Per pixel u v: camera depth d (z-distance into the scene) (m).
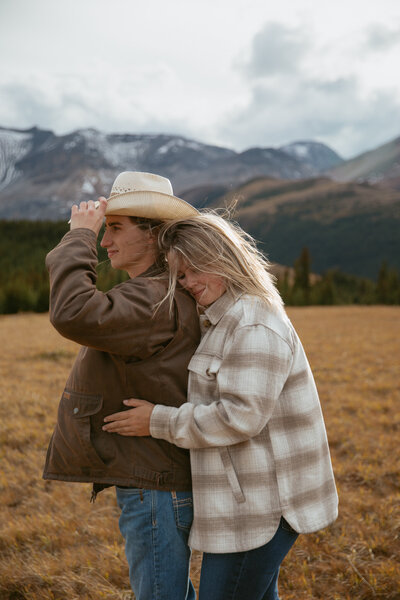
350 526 3.28
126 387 1.58
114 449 1.59
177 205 1.70
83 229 1.58
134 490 1.61
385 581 2.67
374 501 3.68
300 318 32.06
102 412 1.60
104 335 1.46
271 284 1.72
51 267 1.52
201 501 1.56
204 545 1.53
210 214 1.78
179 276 1.69
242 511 1.53
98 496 3.97
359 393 8.02
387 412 6.71
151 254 1.78
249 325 1.53
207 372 1.58
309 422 1.63
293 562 2.92
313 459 1.62
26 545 3.22
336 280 100.31
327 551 2.99
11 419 6.34
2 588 2.77
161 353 1.58
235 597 1.56
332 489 1.69
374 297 74.62
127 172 1.88
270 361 1.50
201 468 1.56
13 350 14.01
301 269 71.94
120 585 2.75
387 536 3.15
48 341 16.38
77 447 1.60
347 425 5.94
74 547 3.20
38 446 5.29
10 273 70.31
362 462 4.59
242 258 1.64
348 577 2.75
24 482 4.31
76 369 1.65
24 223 111.31
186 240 1.61
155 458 1.58
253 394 1.46
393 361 11.88
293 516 1.54
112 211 1.69
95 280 1.57
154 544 1.57
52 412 6.75
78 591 2.71
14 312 45.56
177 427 1.50
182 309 1.62
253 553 1.53
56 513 3.67
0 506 3.88
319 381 9.20
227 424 1.46
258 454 1.55
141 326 1.52
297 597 2.62
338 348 14.84
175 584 1.57
